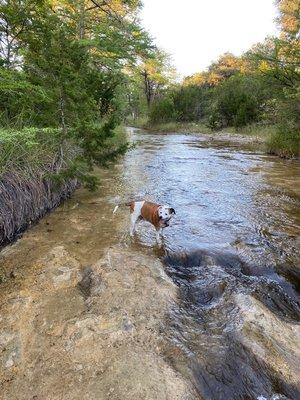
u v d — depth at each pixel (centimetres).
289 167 1198
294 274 468
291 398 274
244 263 488
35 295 370
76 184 802
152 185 899
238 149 1684
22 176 574
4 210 507
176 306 372
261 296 410
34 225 581
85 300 365
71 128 702
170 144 1905
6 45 783
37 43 738
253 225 630
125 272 418
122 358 286
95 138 701
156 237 550
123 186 875
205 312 371
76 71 750
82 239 533
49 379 266
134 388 258
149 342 311
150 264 452
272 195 833
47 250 487
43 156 660
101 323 324
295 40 1470
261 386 281
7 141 557
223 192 852
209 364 294
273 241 561
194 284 434
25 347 296
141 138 2259
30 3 742
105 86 1264
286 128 1476
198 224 625
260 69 1502
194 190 864
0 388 258
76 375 270
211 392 274
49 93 666
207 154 1502
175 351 304
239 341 319
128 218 632
